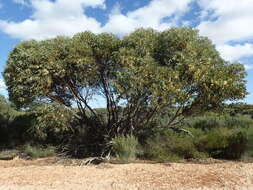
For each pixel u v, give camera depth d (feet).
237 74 34.09
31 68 35.55
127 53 34.12
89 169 28.02
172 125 39.52
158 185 21.80
